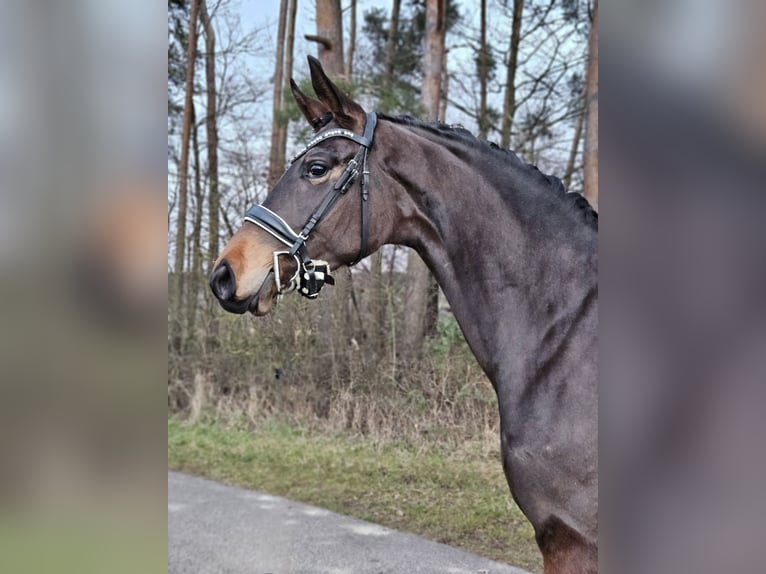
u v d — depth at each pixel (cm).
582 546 151
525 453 156
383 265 602
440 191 174
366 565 312
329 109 180
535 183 169
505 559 319
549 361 157
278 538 349
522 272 164
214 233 699
